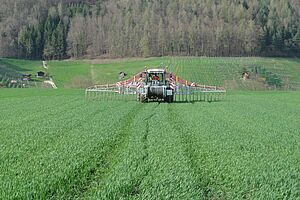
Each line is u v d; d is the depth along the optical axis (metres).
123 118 28.70
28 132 21.97
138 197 10.54
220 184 12.44
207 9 186.12
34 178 12.09
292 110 38.41
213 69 122.25
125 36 182.50
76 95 61.97
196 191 11.18
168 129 22.98
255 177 12.52
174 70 121.44
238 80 116.94
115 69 138.88
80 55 184.75
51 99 51.62
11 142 18.81
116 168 13.41
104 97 54.91
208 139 19.88
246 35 166.25
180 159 14.88
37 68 145.25
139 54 177.38
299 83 123.38
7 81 122.44
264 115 32.88
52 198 10.72
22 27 189.12
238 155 15.98
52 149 16.86
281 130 24.16
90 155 15.70
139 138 19.66
